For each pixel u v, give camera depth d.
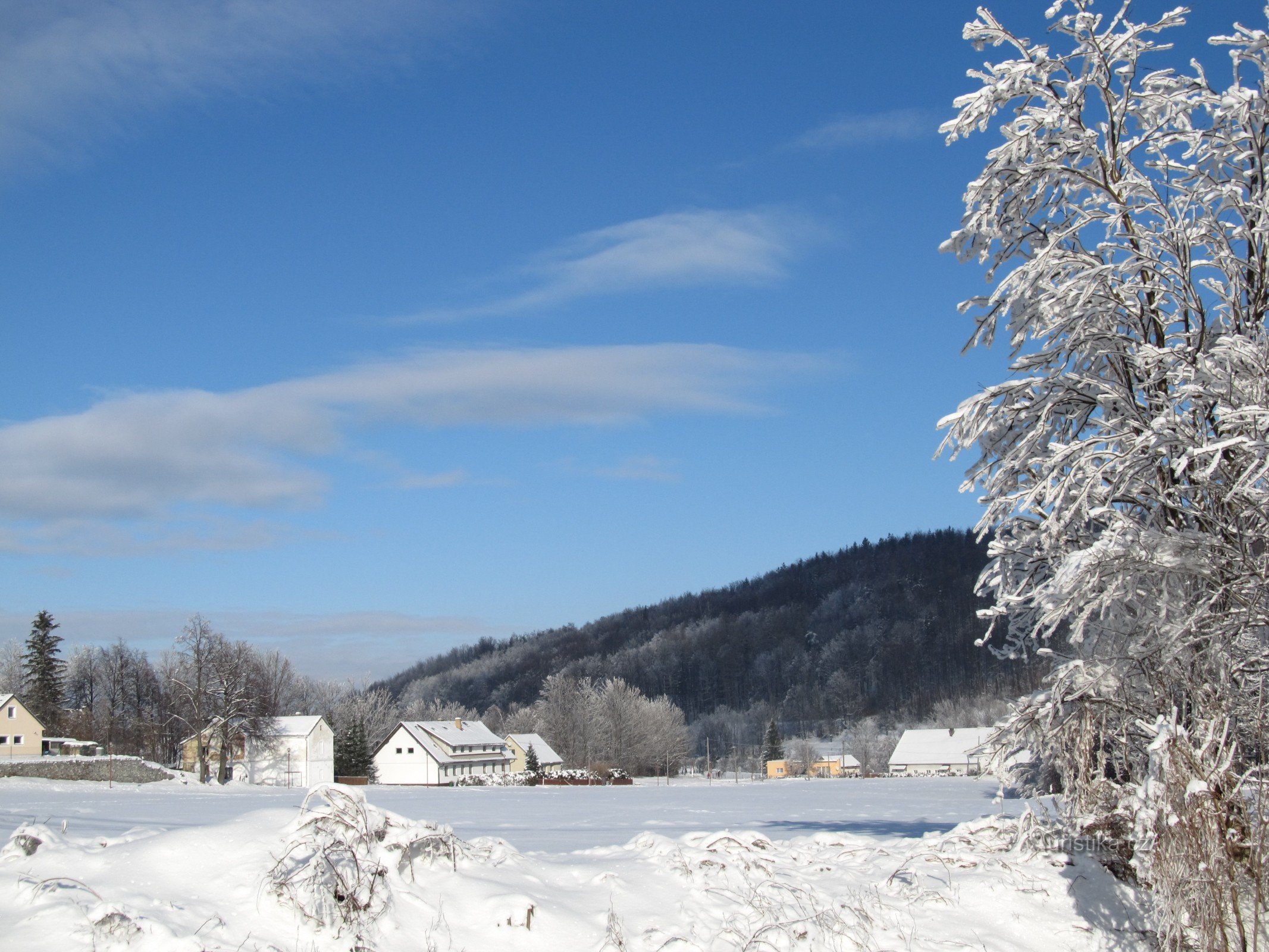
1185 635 11.97
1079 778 12.67
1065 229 15.18
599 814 33.12
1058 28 14.89
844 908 10.29
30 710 73.12
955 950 9.94
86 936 7.39
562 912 9.29
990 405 14.81
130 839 9.60
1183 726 11.09
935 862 12.53
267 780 79.94
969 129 15.35
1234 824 10.20
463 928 8.75
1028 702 13.17
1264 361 12.21
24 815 25.83
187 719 74.81
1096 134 14.63
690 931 9.43
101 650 104.00
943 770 104.06
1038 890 11.51
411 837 9.47
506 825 27.75
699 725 145.50
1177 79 14.95
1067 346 14.27
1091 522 14.05
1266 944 9.90
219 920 7.85
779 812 32.72
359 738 90.06
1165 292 14.02
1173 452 12.84
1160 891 10.12
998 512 14.89
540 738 105.88
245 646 80.62
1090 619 13.52
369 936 8.24
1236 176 14.80
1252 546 12.48
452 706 131.75
